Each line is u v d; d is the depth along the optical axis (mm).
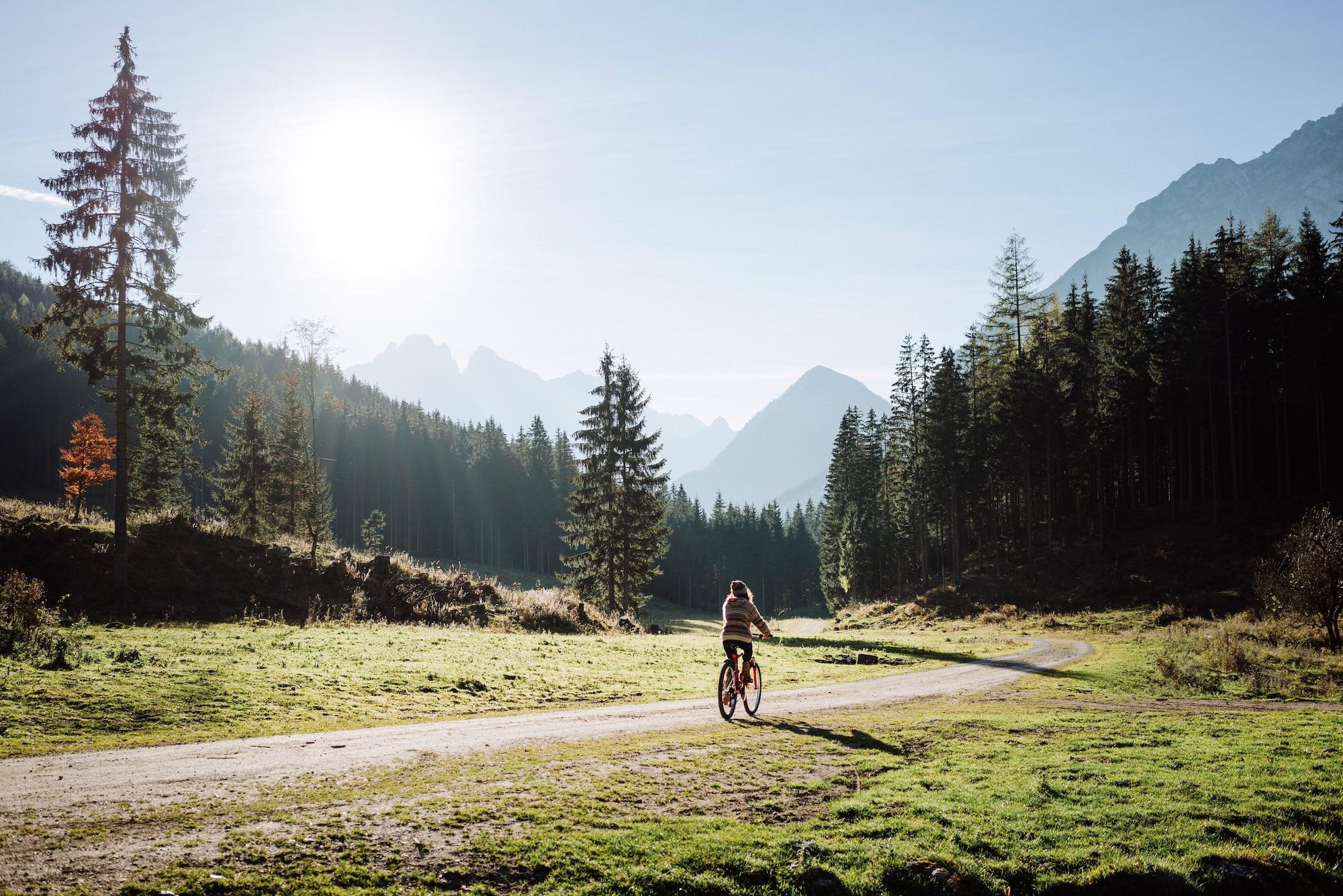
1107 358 68062
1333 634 30125
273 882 5703
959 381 70938
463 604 35406
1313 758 10570
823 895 6391
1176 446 68500
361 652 20922
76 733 10961
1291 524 53094
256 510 61312
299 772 8945
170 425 29172
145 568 29625
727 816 7762
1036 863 7117
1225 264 64438
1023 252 64812
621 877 6238
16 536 28547
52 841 6324
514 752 10203
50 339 27547
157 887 5504
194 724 12047
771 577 145375
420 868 6125
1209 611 44344
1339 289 56281
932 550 87000
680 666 24109
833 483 104750
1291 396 59438
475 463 126750
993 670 25906
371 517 93375
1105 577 55312
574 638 30625
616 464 50031
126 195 27312
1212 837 7734
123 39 27469
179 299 28672
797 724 12969
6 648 15867
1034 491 76562
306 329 44594
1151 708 16094
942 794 8609
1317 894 7020
